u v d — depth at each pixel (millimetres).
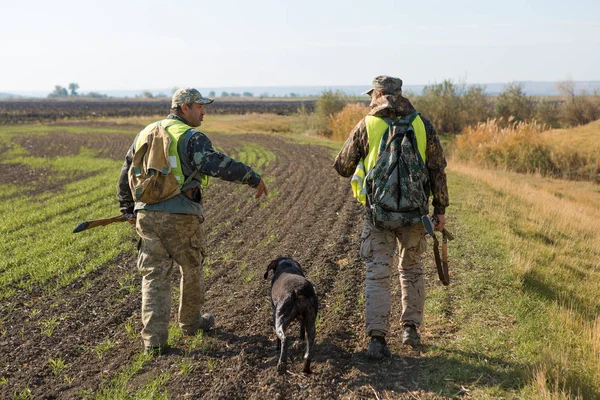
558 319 4805
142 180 4023
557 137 27859
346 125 29734
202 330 4648
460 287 5578
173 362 4090
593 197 17922
